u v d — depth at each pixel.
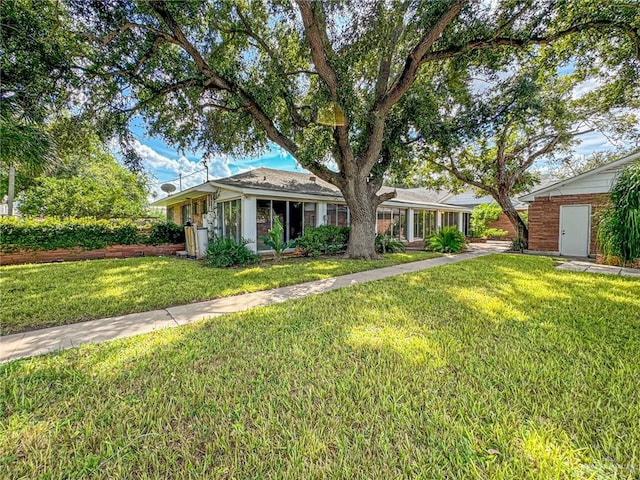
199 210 15.38
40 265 8.77
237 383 2.39
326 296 5.12
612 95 9.91
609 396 2.15
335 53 7.42
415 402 2.11
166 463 1.61
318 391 2.27
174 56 7.52
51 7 5.59
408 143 11.12
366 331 3.47
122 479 1.52
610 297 4.95
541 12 6.55
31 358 2.84
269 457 1.65
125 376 2.51
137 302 4.80
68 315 4.16
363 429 1.86
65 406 2.11
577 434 1.78
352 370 2.57
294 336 3.34
